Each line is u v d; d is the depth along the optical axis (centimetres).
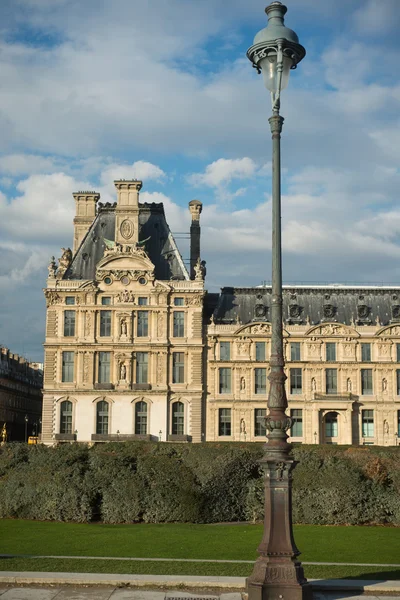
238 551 4625
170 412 13238
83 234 14800
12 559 4094
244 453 6875
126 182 13788
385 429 13100
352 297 13812
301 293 13862
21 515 6556
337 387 13238
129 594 3388
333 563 4184
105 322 13500
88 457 6881
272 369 3353
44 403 13288
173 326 13438
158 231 14238
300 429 13138
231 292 13975
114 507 6397
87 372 13338
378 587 3503
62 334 13438
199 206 14950
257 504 6631
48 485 6538
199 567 3931
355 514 6388
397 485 6519
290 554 3142
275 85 3459
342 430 13088
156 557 4353
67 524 6153
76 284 13500
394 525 6388
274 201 3409
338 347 13325
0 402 18125
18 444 7312
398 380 13262
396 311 13612
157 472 6631
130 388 13225
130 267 13512
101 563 4000
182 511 6500
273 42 3412
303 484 6550
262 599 3072
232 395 13250
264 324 13400
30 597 3306
